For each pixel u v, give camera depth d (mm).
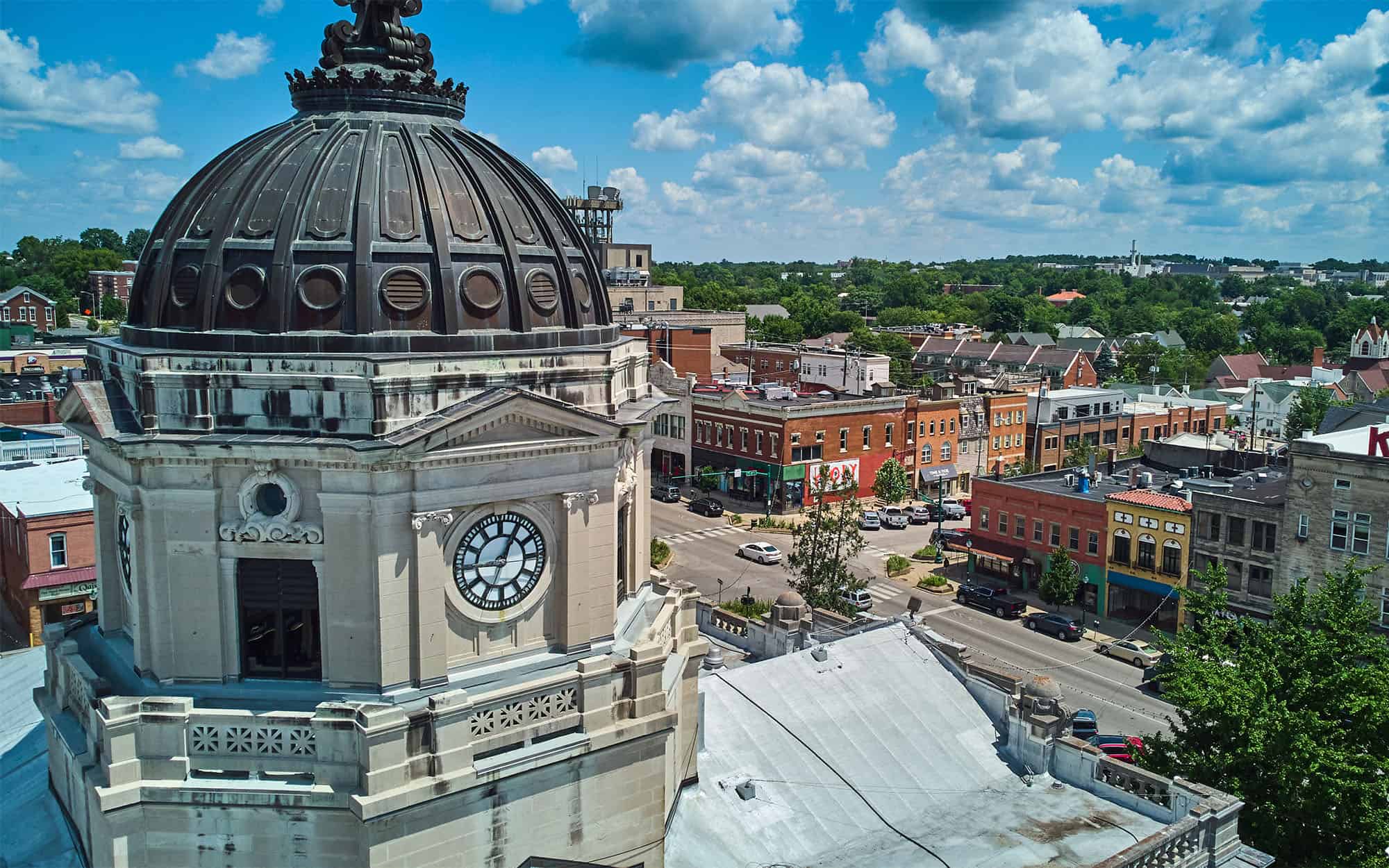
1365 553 57406
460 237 21156
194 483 19609
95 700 19562
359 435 19328
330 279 20109
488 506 20594
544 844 20828
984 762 30406
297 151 21609
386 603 19531
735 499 103062
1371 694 30562
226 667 20219
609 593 22500
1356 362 161125
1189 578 65750
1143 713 53594
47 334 133625
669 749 25344
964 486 109500
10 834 22531
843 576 62844
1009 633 67062
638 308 166000
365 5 23625
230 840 19000
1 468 62625
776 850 25859
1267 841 29203
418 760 19016
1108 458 105938
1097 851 26094
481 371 20500
